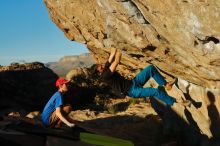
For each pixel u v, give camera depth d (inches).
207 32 240.7
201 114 375.6
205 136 383.9
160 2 256.4
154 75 288.7
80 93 1042.7
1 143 248.8
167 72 370.3
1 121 300.7
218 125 353.1
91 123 616.4
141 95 284.7
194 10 235.3
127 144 268.5
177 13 251.0
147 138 504.4
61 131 278.2
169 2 249.0
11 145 248.7
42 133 268.1
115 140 269.7
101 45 432.8
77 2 381.7
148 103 789.2
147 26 300.2
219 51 251.6
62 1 411.2
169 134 470.3
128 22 315.6
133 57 390.9
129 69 457.7
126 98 1033.5
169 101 281.1
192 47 272.2
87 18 386.9
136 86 285.0
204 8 227.3
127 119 627.8
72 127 288.8
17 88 985.5
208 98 348.5
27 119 368.8
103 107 988.6
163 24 275.6
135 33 322.3
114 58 289.4
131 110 729.6
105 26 366.3
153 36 307.4
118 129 561.9
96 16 365.4
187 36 264.5
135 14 295.0
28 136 262.1
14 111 844.0
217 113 346.6
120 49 383.6
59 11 437.4
